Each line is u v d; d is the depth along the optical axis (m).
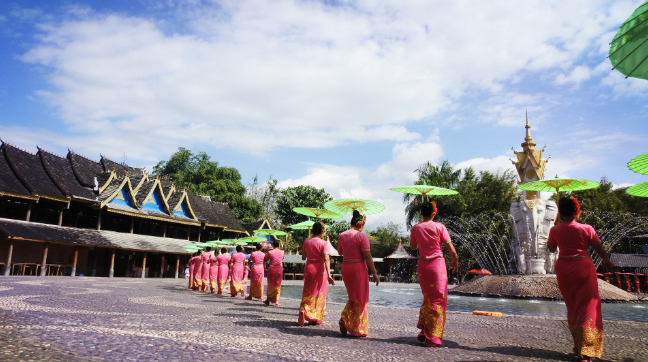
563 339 5.25
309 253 6.37
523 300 12.90
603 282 13.66
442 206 40.00
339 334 5.36
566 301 4.37
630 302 12.69
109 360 3.41
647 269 27.88
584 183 8.00
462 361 3.86
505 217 35.88
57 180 26.66
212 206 40.91
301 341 4.69
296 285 24.23
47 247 24.38
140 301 9.09
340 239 5.57
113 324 5.39
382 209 8.25
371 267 5.39
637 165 4.93
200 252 16.30
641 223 31.56
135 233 32.59
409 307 10.46
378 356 3.98
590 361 3.98
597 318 4.11
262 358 3.69
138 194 32.25
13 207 24.91
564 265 4.36
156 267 34.50
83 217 29.31
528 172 17.28
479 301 12.42
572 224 4.46
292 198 51.06
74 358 3.42
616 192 37.56
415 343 4.82
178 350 3.90
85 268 28.83
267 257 10.03
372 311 8.62
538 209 16.72
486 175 40.72
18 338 4.14
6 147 25.53
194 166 54.59
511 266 17.70
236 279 12.59
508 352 4.37
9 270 22.03
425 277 4.88
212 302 9.83
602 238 30.31
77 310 6.84
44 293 10.30
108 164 33.84
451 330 5.98
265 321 6.42
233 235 41.75
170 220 32.78
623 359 4.12
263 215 53.50
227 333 5.04
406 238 56.56
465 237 36.22
